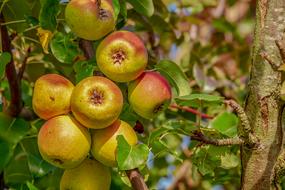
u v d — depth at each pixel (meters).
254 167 1.18
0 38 1.42
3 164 1.36
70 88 1.19
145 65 1.21
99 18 1.21
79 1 1.21
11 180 1.49
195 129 1.28
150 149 1.27
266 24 1.20
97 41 1.29
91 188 1.20
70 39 1.30
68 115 1.18
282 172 1.17
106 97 1.16
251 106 1.19
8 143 1.37
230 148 1.34
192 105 1.23
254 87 1.19
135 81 1.22
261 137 1.18
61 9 1.35
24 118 1.54
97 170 1.20
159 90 1.21
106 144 1.18
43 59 1.60
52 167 1.44
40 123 1.45
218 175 1.49
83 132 1.17
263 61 1.19
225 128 1.46
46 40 1.32
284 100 1.16
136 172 1.18
